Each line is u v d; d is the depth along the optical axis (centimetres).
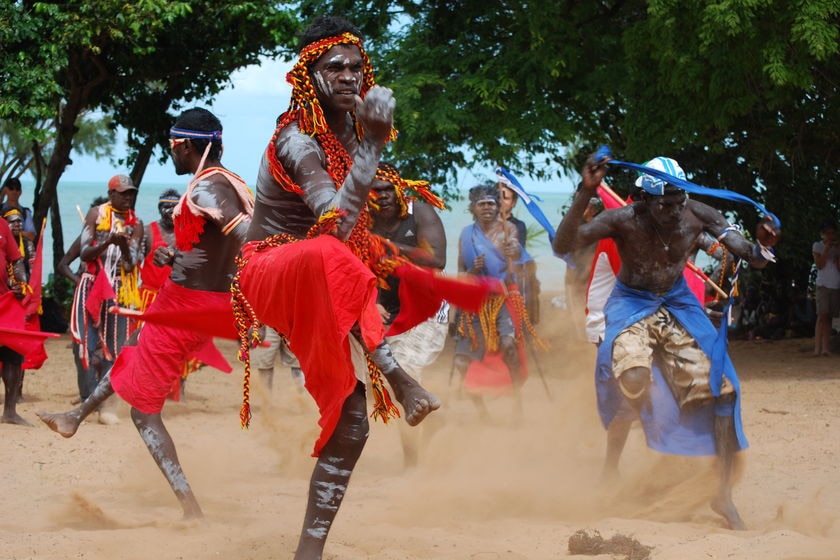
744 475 999
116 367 848
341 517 825
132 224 1442
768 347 2430
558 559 673
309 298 566
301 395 1445
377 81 2395
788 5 1712
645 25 1966
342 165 604
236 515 833
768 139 2241
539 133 2233
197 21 2816
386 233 995
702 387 840
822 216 2556
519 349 1331
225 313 718
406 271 650
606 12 2359
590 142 2641
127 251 1362
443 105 2261
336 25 609
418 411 584
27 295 1377
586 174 830
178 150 814
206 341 823
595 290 1036
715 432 827
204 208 775
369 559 670
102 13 2469
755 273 2703
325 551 689
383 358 601
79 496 813
